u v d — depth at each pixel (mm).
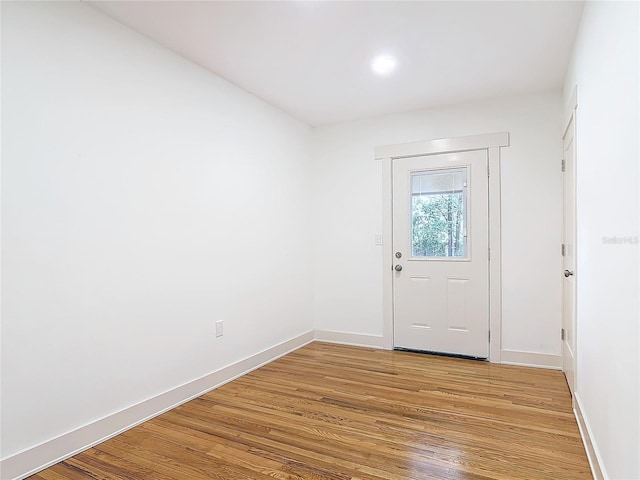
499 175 3406
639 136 1155
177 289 2580
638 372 1165
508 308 3385
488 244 3457
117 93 2217
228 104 3057
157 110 2461
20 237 1771
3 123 1720
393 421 2275
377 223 3932
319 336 4223
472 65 2779
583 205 2156
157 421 2309
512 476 1729
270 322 3529
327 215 4176
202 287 2781
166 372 2488
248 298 3246
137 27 2285
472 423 2238
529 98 3311
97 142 2105
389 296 3865
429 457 1888
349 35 2377
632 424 1221
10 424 1726
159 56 2477
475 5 2062
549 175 3248
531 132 3305
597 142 1772
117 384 2186
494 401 2553
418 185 3766
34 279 1820
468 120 3527
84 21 2051
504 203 3393
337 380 2988
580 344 2240
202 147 2801
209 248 2848
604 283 1626
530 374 3080
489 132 3445
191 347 2678
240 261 3162
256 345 3334
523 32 2330
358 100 3473
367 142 3965
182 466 1837
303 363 3428
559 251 3217
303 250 4082
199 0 2016
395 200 3850
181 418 2348
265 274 3469
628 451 1264
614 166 1462
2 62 1720
